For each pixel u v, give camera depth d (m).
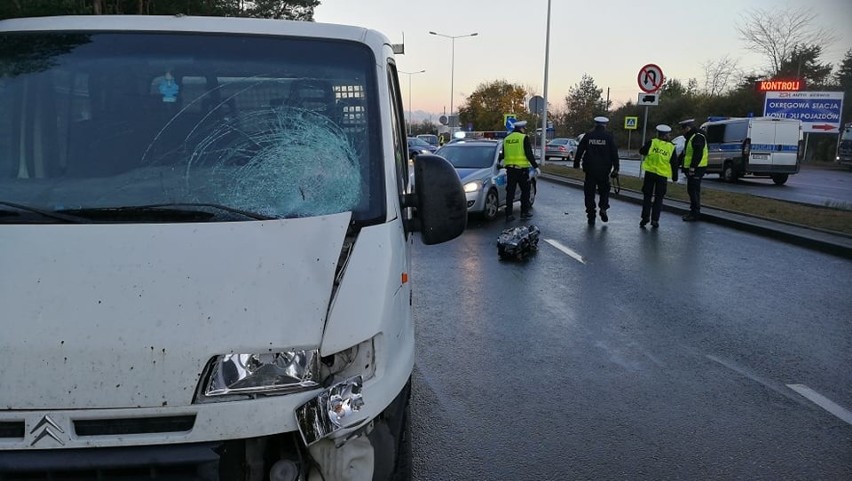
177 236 2.52
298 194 2.86
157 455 2.14
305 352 2.29
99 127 2.92
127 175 2.82
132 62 3.03
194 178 2.84
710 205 15.40
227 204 2.78
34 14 12.30
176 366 2.17
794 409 4.68
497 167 14.39
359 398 2.36
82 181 2.79
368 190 2.92
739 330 6.44
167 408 2.16
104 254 2.41
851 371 5.40
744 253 10.33
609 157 13.10
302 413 2.24
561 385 5.07
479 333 6.32
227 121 2.98
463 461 3.93
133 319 2.22
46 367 2.14
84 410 2.14
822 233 11.38
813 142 45.56
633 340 6.14
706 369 5.42
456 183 3.17
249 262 2.45
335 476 2.35
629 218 14.34
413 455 3.98
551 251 10.47
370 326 2.45
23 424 2.13
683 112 65.50
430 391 4.94
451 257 10.00
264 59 3.10
